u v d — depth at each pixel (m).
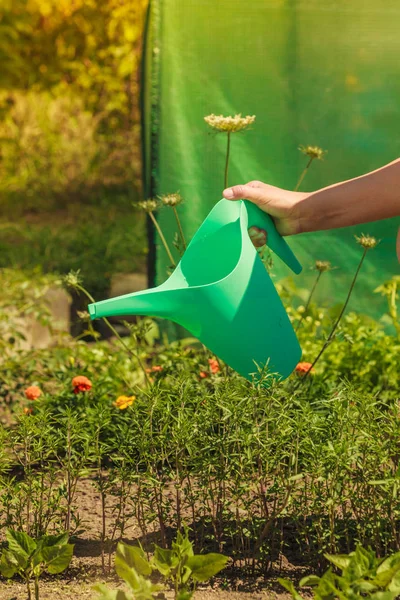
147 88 4.47
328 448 2.19
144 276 6.77
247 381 2.69
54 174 9.52
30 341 5.09
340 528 2.42
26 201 9.22
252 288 2.32
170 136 4.27
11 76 9.01
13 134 9.62
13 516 2.58
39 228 7.64
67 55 9.51
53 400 3.36
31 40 9.37
